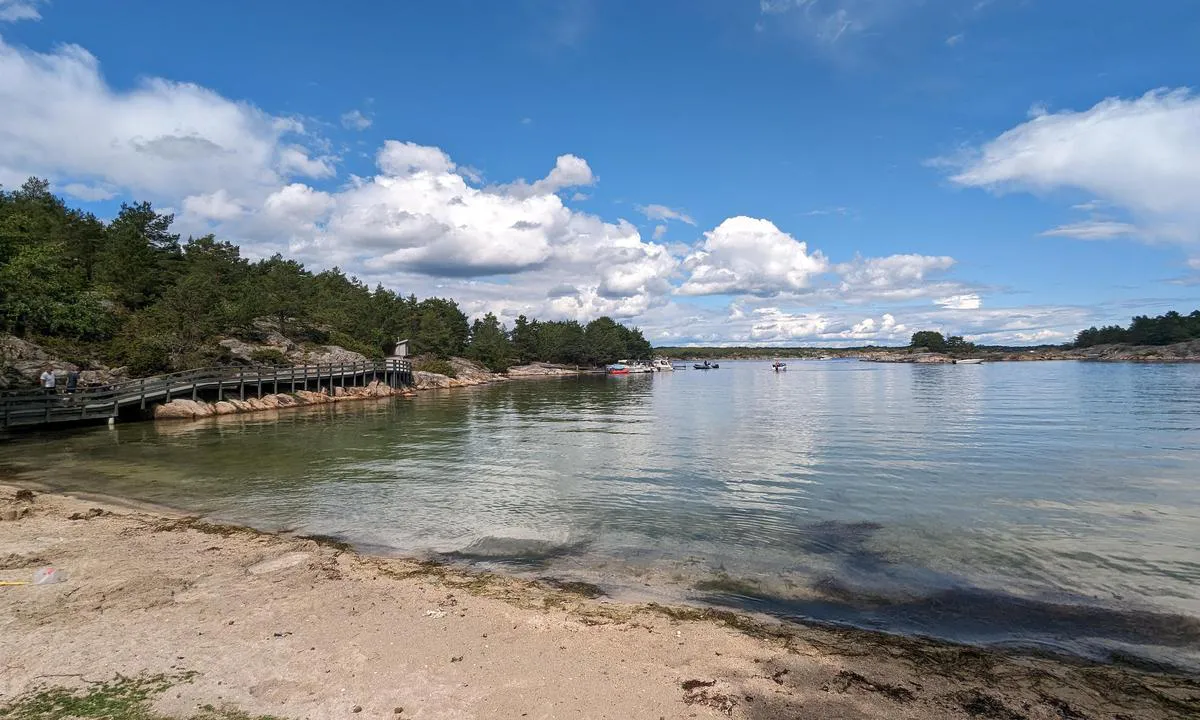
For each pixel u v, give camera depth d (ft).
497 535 40.70
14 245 119.03
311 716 17.53
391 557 35.63
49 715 17.20
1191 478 59.00
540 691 19.20
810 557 36.14
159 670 20.08
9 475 61.77
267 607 25.88
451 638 23.04
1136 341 574.15
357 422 116.06
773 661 22.02
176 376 131.64
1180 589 30.89
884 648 23.66
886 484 57.26
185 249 253.03
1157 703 19.89
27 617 24.39
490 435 96.07
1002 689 20.51
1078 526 42.68
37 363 124.26
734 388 249.55
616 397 195.11
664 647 22.81
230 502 50.19
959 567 34.32
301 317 255.09
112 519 41.70
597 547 38.09
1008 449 77.61
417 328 339.77
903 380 303.07
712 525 43.29
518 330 458.09
